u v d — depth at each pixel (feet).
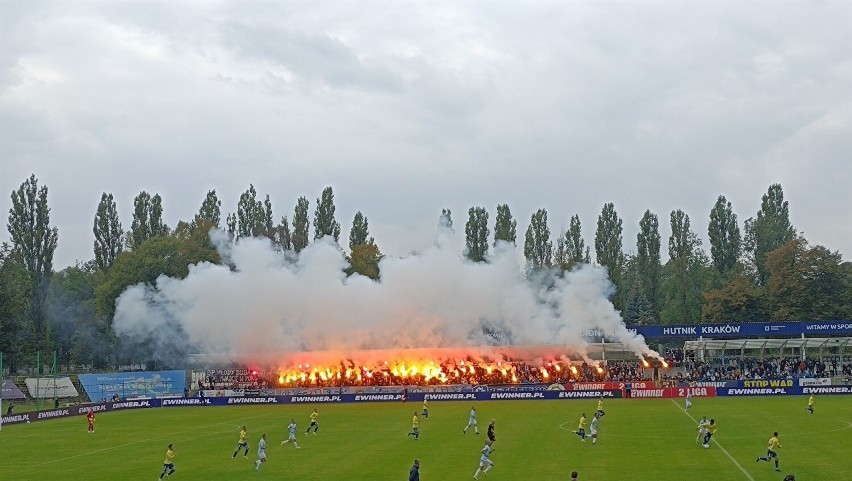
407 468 177.17
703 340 414.21
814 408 286.87
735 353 458.09
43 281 481.05
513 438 222.28
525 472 167.43
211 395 400.47
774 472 161.79
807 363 398.21
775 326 393.91
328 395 376.89
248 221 560.20
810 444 198.90
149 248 463.83
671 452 190.29
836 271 464.65
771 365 399.44
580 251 567.59
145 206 531.91
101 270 526.57
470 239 581.12
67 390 412.16
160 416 333.42
